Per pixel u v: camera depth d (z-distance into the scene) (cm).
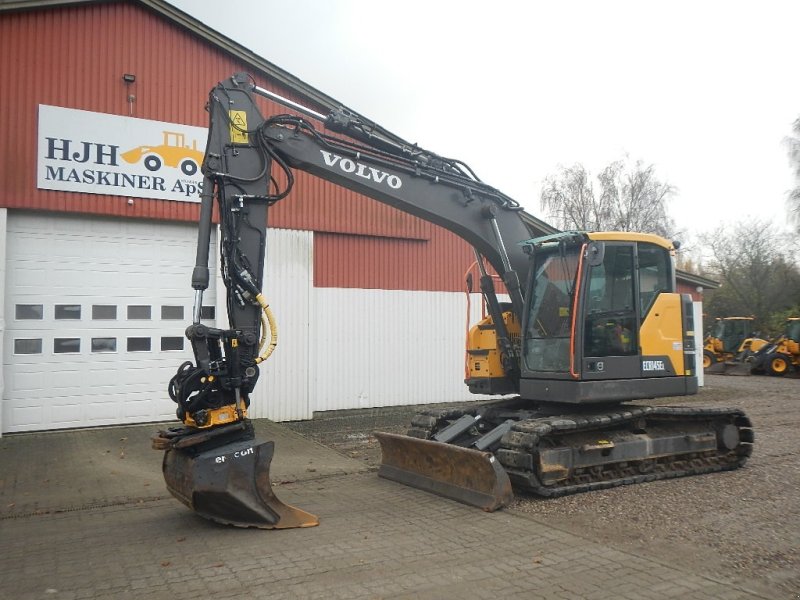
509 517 645
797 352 2500
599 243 738
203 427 589
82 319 1109
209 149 650
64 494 746
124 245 1145
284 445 1037
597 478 771
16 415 1056
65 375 1092
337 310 1359
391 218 1406
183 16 1168
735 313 3825
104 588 466
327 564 511
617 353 762
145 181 1144
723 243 3897
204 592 457
